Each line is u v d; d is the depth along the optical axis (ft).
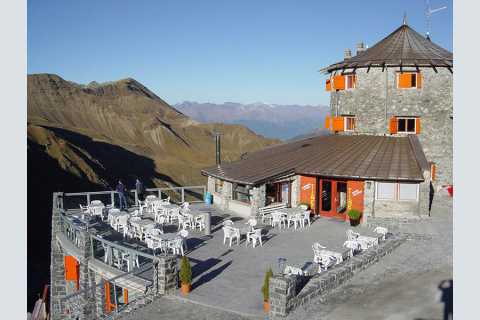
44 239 215.10
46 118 476.13
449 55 114.73
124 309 52.70
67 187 266.16
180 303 53.21
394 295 51.39
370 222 86.99
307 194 98.37
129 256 61.62
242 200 101.19
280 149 123.95
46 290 111.75
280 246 75.56
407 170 88.74
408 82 109.70
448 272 58.23
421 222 84.53
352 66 113.39
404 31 123.34
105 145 378.12
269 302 48.14
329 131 135.23
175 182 370.73
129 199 113.19
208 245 76.23
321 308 48.85
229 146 582.35
